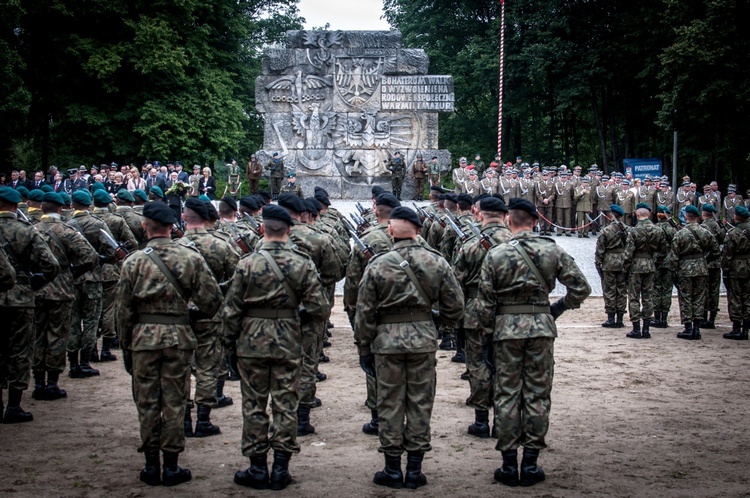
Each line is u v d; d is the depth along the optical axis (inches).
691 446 295.4
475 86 1847.9
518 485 251.4
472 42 1768.0
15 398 328.8
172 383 250.7
